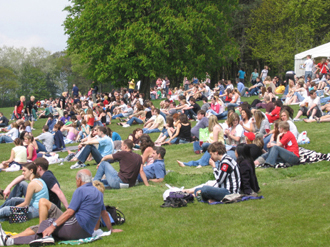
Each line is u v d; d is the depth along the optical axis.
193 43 32.19
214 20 32.69
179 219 6.52
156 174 9.98
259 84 26.73
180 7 31.17
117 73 32.88
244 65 54.38
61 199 7.02
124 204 7.83
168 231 5.92
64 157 15.17
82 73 73.62
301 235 5.21
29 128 20.58
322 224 5.58
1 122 25.64
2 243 5.64
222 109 19.28
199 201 7.64
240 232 5.58
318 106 15.65
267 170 9.76
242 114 12.21
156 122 18.05
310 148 11.25
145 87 35.88
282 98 22.97
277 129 10.51
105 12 31.12
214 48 32.84
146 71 32.44
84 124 19.17
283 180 8.96
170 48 32.62
